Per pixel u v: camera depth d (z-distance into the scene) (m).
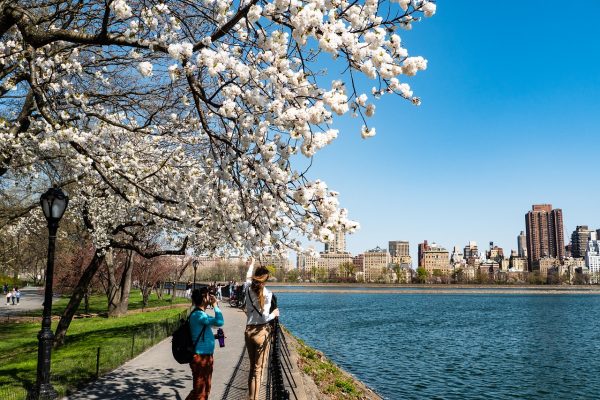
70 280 40.69
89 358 12.52
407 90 5.38
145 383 10.32
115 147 10.60
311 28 4.94
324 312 65.19
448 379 23.39
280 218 6.16
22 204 25.81
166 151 11.55
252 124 5.66
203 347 7.18
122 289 32.81
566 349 33.75
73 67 9.59
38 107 7.32
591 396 20.47
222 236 8.19
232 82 6.02
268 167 5.43
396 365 26.73
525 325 51.56
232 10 5.94
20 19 7.04
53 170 13.24
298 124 5.12
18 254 45.38
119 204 16.77
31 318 32.03
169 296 66.12
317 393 11.77
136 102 10.20
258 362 7.50
